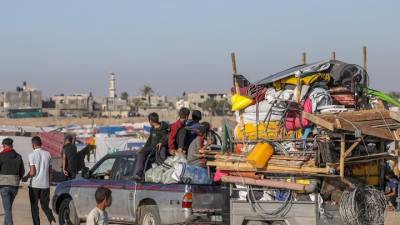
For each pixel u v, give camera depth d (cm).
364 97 1234
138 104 17338
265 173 1151
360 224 1086
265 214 1141
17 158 1377
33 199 1412
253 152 1142
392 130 1130
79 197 1430
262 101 1227
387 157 1139
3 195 1365
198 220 1203
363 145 1119
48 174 1425
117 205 1338
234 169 1184
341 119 1045
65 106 16562
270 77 1231
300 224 1104
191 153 1271
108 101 17725
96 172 1437
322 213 1093
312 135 1123
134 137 4431
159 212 1246
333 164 1059
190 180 1230
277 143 1148
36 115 13375
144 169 1314
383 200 1126
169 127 1344
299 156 1114
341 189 1110
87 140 4122
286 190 1123
